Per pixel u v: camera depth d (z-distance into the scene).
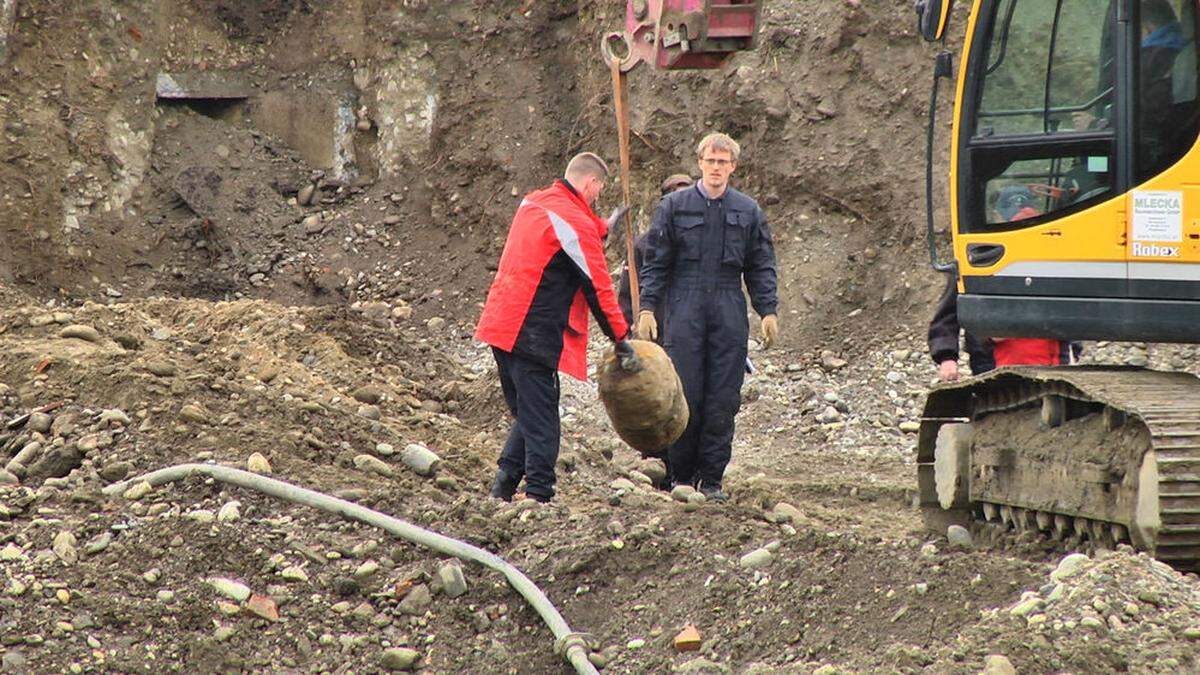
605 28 60.75
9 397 29.22
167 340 34.72
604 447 37.84
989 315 27.48
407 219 62.81
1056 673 18.39
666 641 21.52
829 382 49.66
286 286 60.22
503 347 26.88
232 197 62.34
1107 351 47.25
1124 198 25.72
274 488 25.31
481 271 60.31
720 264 31.94
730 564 23.05
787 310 53.75
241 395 30.11
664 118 58.38
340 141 65.00
